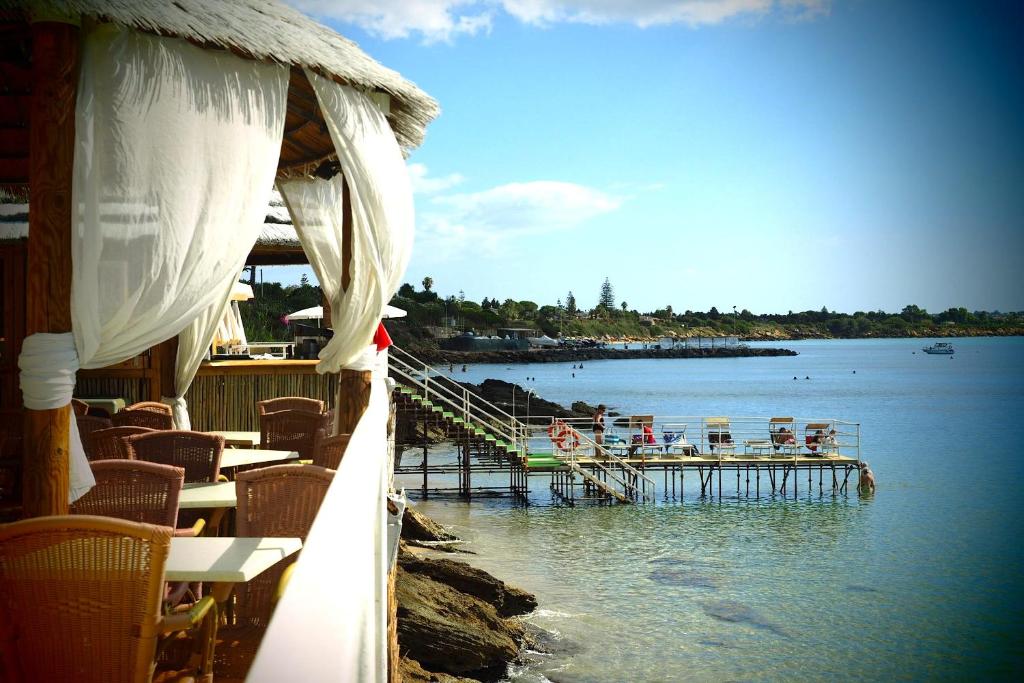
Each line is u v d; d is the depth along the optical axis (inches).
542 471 1101.7
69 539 98.5
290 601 51.1
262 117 174.7
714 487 1227.9
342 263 241.4
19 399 343.3
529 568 754.2
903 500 1121.4
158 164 154.3
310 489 159.0
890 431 1947.6
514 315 7839.6
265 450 269.7
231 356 432.5
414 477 1290.6
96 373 380.8
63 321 144.1
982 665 540.1
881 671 531.5
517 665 515.2
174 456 214.7
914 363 5782.5
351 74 196.1
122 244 149.7
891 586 721.0
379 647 101.3
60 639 99.0
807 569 771.4
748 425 1923.0
